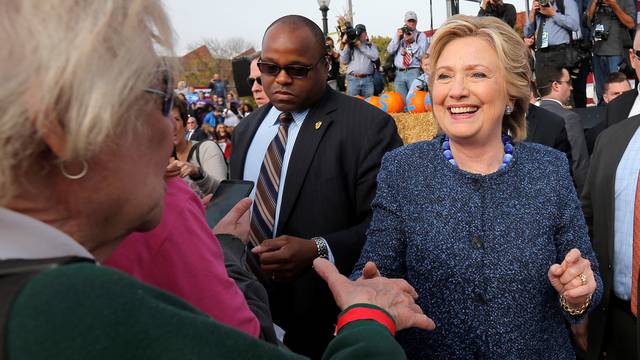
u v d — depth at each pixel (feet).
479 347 5.61
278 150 8.69
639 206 8.15
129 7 2.49
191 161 12.14
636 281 8.08
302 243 7.68
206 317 2.40
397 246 6.18
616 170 8.64
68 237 2.45
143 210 2.78
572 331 9.64
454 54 5.96
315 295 8.18
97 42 2.30
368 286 4.21
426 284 5.88
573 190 6.08
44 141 2.34
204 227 3.76
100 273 2.21
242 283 4.75
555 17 21.24
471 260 5.69
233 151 9.64
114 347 2.08
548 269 5.73
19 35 2.24
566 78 15.58
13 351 2.00
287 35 8.31
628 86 18.15
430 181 6.10
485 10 22.65
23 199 2.48
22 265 2.23
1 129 2.22
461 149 6.18
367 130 8.38
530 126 13.15
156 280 3.38
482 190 5.91
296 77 8.38
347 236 8.04
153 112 2.76
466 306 5.68
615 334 8.63
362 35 32.58
